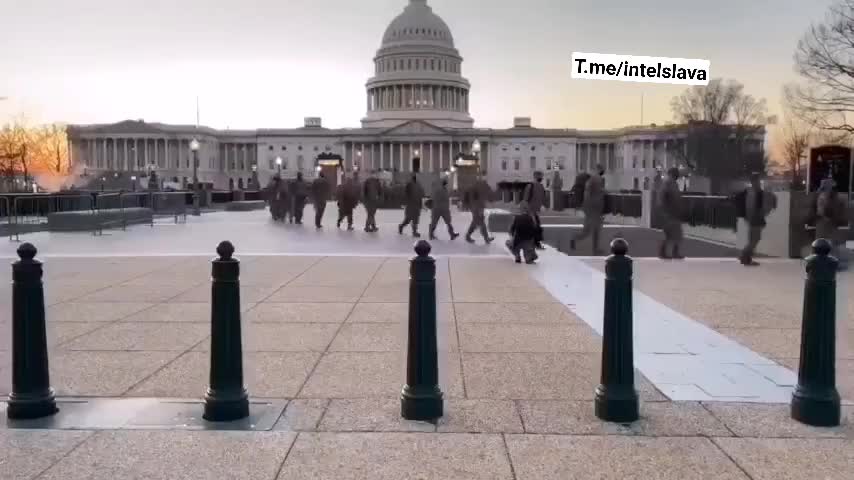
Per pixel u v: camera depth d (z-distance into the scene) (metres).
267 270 14.02
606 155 146.75
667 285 12.30
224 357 5.28
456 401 5.74
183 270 14.02
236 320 5.32
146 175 112.69
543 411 5.48
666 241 16.50
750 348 7.66
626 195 34.28
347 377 6.44
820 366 5.21
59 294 11.05
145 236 23.27
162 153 140.12
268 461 4.51
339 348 7.56
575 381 6.34
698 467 4.43
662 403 5.70
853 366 6.95
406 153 140.38
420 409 5.27
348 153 141.12
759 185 15.29
